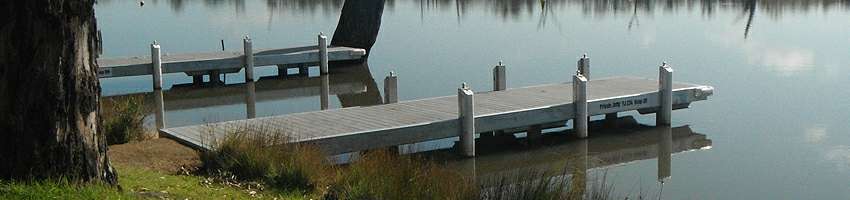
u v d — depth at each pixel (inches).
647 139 578.9
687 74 870.4
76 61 282.4
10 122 279.3
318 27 1461.6
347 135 487.2
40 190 271.1
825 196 452.8
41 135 279.6
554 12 1830.7
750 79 828.6
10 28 273.1
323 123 523.2
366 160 371.2
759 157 532.1
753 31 1358.3
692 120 637.3
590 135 585.0
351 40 997.8
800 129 606.2
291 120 534.9
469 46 1136.8
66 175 283.6
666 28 1418.6
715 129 609.6
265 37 1284.4
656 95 603.8
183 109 717.3
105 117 468.1
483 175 484.4
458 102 541.0
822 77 834.8
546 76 865.5
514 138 571.8
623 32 1342.3
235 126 493.4
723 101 713.0
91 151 290.7
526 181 351.6
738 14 1743.4
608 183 474.6
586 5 2079.2
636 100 596.7
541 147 551.8
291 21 1606.8
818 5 1951.3
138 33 1341.0
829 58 977.5
